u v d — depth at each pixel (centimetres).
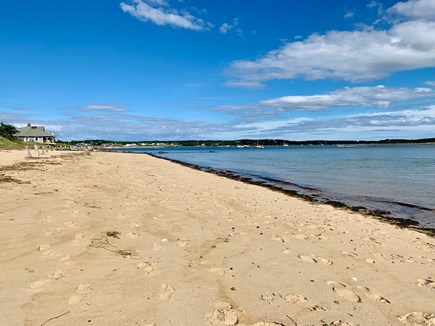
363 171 2933
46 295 400
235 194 1462
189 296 422
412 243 775
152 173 2273
